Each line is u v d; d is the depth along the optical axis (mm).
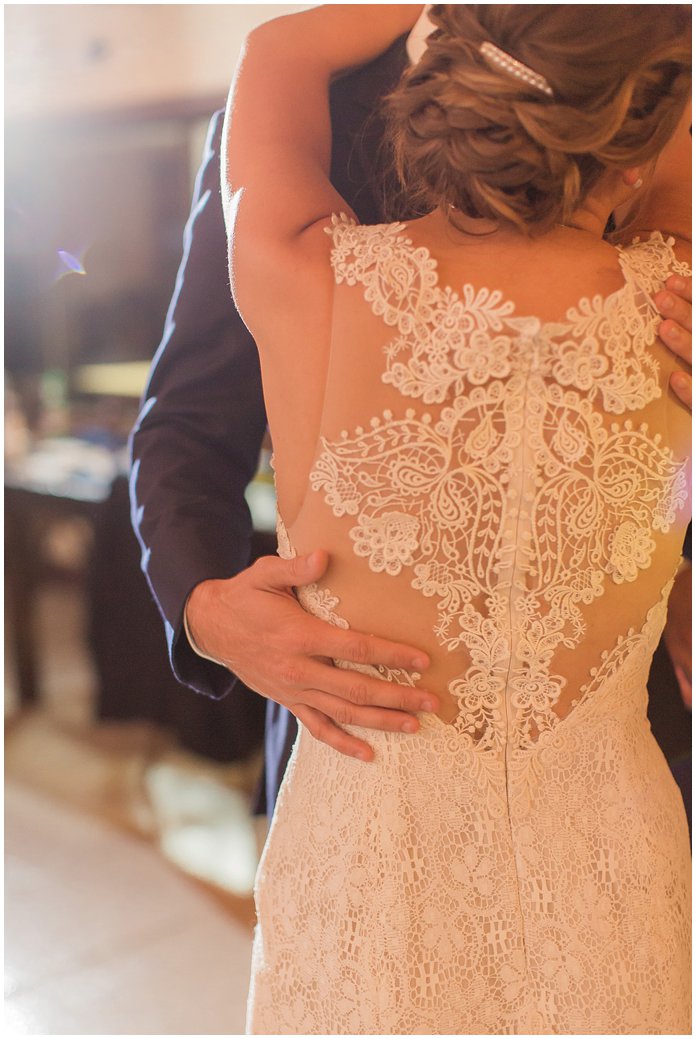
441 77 992
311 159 1139
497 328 997
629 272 1033
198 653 1375
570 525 1045
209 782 3865
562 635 1076
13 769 3980
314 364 1057
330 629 1105
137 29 4422
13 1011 2572
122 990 2662
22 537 4469
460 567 1054
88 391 5172
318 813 1159
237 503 1519
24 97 4863
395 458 1039
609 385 1022
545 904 1090
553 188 976
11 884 3178
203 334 1491
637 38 956
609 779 1123
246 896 3113
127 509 3580
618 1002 1090
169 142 4703
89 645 3738
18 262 5125
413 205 1377
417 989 1085
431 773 1103
